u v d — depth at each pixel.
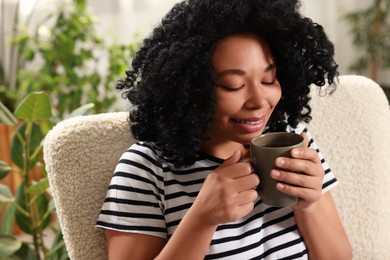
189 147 0.84
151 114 0.88
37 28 2.43
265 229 0.93
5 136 2.34
